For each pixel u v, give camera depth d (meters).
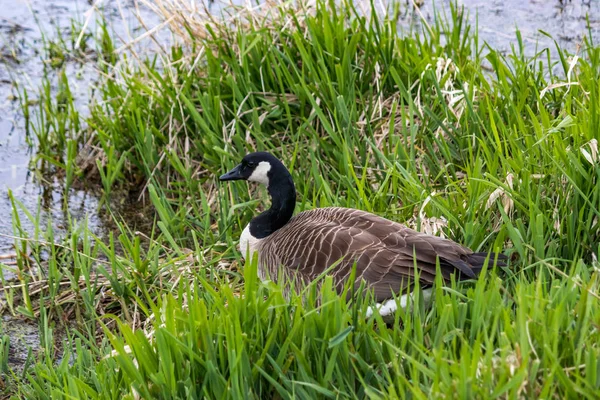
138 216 12.74
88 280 10.19
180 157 12.80
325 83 12.11
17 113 15.38
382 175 11.42
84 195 13.33
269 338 7.30
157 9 14.15
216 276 10.07
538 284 7.05
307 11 13.12
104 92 13.98
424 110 11.41
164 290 10.27
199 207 12.23
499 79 12.00
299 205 10.77
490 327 7.38
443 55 12.76
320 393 7.21
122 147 13.09
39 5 18.45
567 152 9.44
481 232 9.54
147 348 7.63
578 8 16.77
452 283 7.93
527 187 9.50
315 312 7.41
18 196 13.33
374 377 7.36
